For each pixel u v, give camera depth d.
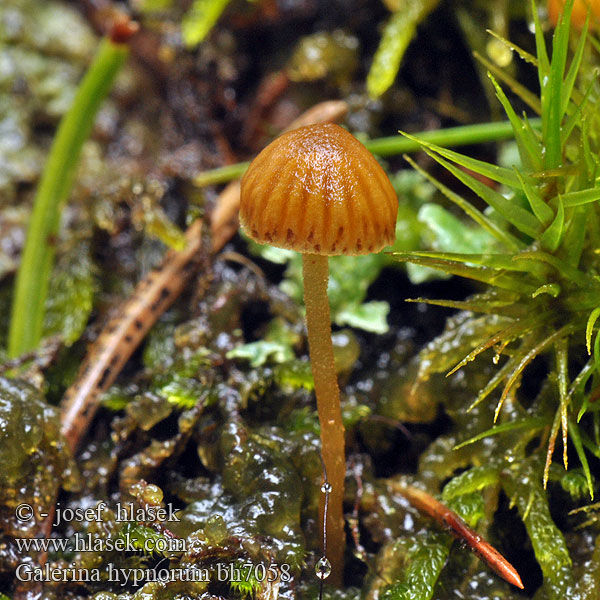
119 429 0.14
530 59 0.13
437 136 0.14
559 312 0.13
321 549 0.13
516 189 0.13
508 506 0.13
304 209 0.12
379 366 0.14
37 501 0.13
